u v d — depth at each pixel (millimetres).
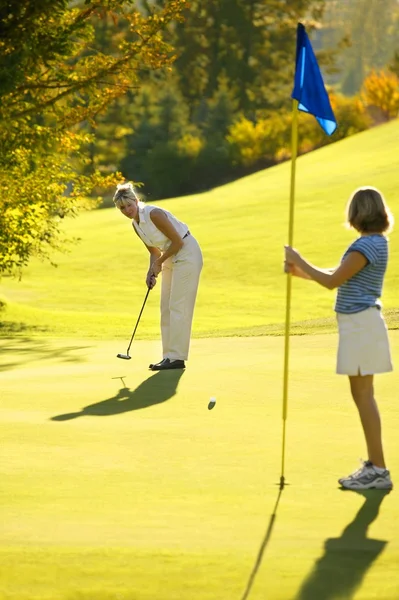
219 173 101750
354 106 105250
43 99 19062
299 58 8625
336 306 8383
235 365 15789
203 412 11750
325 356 16625
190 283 15594
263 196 72000
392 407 11836
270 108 124625
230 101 117688
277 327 26391
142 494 7988
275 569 6137
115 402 12586
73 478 8555
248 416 11422
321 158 84750
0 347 22703
